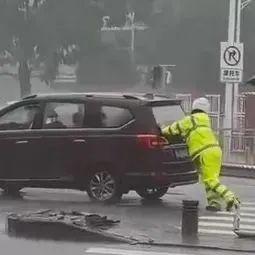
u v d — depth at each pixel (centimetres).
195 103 2384
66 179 2677
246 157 4172
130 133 2588
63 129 2688
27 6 14700
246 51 15538
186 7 16362
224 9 15912
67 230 1992
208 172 2297
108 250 1847
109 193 2625
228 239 2000
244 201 2845
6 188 2861
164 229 2119
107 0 15038
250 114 4706
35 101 2762
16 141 2748
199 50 16212
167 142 2577
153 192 2800
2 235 2053
